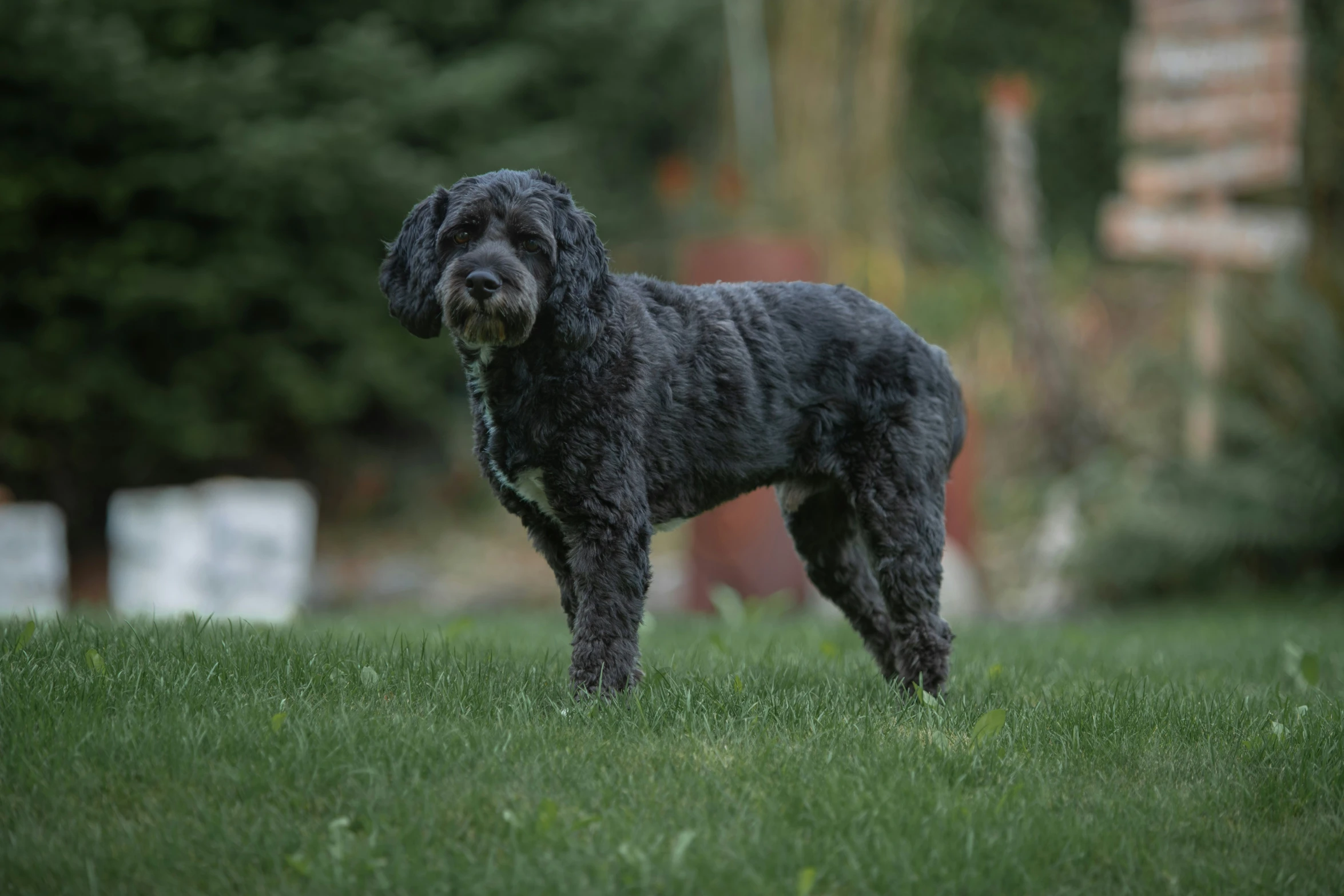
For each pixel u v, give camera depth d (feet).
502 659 18.01
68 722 12.75
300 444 45.93
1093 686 16.69
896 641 16.60
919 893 10.44
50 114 35.99
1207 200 36.65
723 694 15.24
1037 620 32.76
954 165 57.88
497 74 40.88
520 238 14.67
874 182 44.60
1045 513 41.16
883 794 11.80
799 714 14.70
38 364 37.78
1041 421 43.75
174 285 36.94
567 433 14.62
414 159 40.11
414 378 42.57
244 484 37.76
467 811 11.48
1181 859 11.28
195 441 39.24
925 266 49.44
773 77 44.65
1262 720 14.94
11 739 12.39
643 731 13.60
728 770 12.51
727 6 45.93
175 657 15.58
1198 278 38.45
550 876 10.43
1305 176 41.37
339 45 39.06
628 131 51.34
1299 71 34.37
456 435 45.50
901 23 44.91
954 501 36.17
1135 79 37.99
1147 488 36.63
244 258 38.14
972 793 12.40
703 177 47.62
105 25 35.45
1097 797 12.44
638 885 10.34
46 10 33.60
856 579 17.78
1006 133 44.60
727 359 15.57
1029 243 44.32
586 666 14.55
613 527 14.69
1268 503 34.65
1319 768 13.16
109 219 37.68
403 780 12.01
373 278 40.91
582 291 14.76
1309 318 35.94
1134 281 52.65
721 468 15.72
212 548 36.01
